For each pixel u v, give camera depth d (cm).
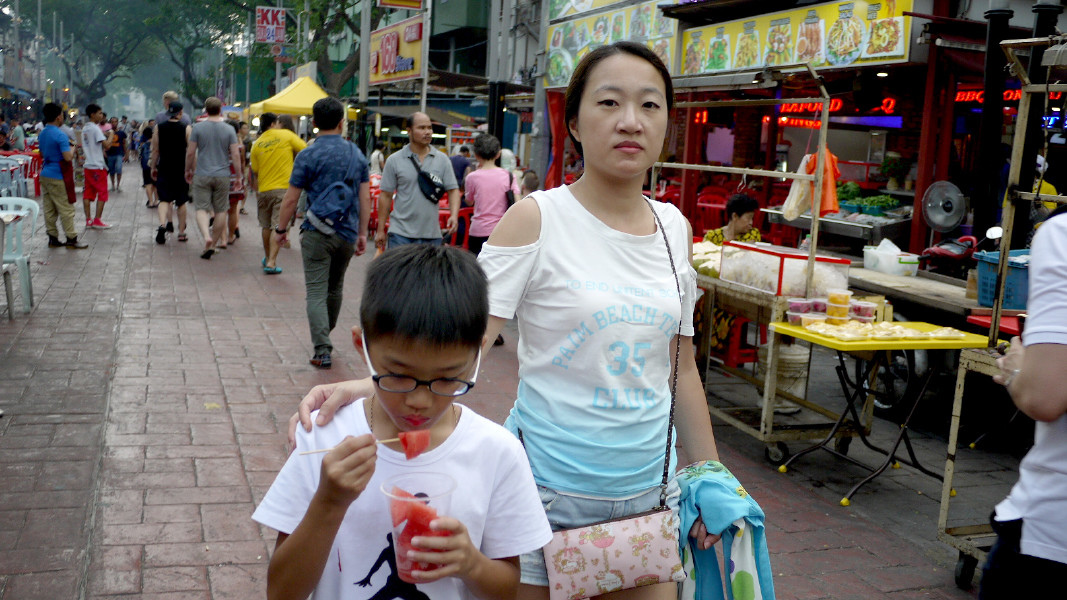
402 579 162
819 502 514
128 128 4088
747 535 241
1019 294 512
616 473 227
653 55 229
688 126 1223
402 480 162
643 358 227
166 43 7006
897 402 684
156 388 624
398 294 160
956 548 446
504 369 757
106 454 498
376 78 2053
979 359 411
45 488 448
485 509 183
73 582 360
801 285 566
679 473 252
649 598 239
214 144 1174
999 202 886
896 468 581
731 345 714
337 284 726
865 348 501
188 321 836
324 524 156
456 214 807
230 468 490
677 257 241
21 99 5750
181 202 1321
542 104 1527
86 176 1441
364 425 181
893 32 870
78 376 639
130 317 835
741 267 609
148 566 378
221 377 662
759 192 1305
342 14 3519
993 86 714
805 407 635
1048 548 212
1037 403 203
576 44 1438
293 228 1578
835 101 1109
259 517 176
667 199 1352
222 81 6819
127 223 1547
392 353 161
